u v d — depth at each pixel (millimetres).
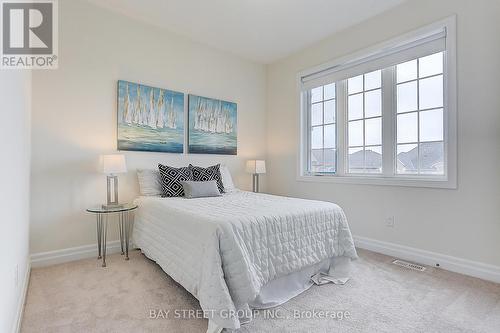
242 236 1641
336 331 1485
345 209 3205
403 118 2775
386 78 2889
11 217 1308
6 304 1192
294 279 1957
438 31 2443
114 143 2871
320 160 3639
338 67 3299
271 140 4211
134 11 2838
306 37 3381
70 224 2611
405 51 2695
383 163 2906
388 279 2160
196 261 1658
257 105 4195
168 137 3238
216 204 2299
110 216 2857
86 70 2705
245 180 4055
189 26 3135
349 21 2998
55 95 2539
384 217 2832
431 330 1495
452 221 2348
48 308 1709
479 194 2201
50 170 2516
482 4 2180
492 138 2139
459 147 2305
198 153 3520
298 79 3783
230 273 1520
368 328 1512
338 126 3361
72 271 2312
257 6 2727
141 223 2654
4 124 1133
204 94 3598
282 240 1854
